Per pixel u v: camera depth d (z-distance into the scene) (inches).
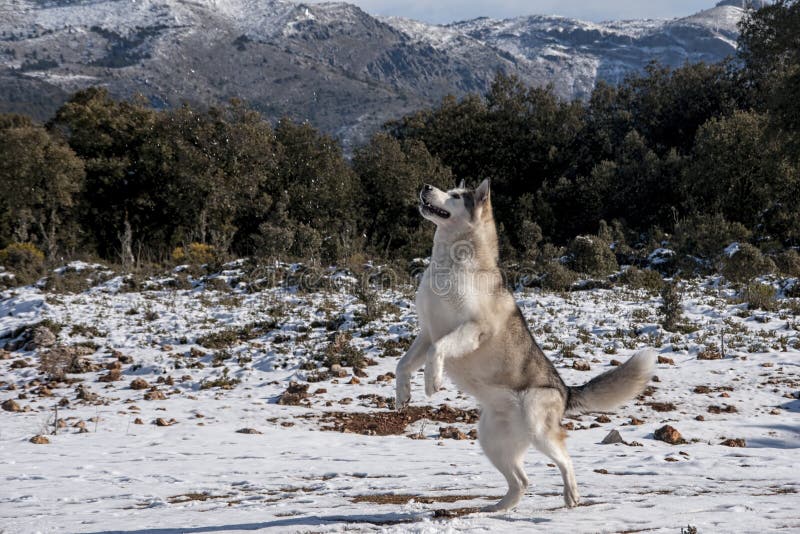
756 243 1112.8
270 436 387.9
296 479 289.4
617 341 599.5
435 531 185.5
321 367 557.9
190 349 623.2
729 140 1254.3
